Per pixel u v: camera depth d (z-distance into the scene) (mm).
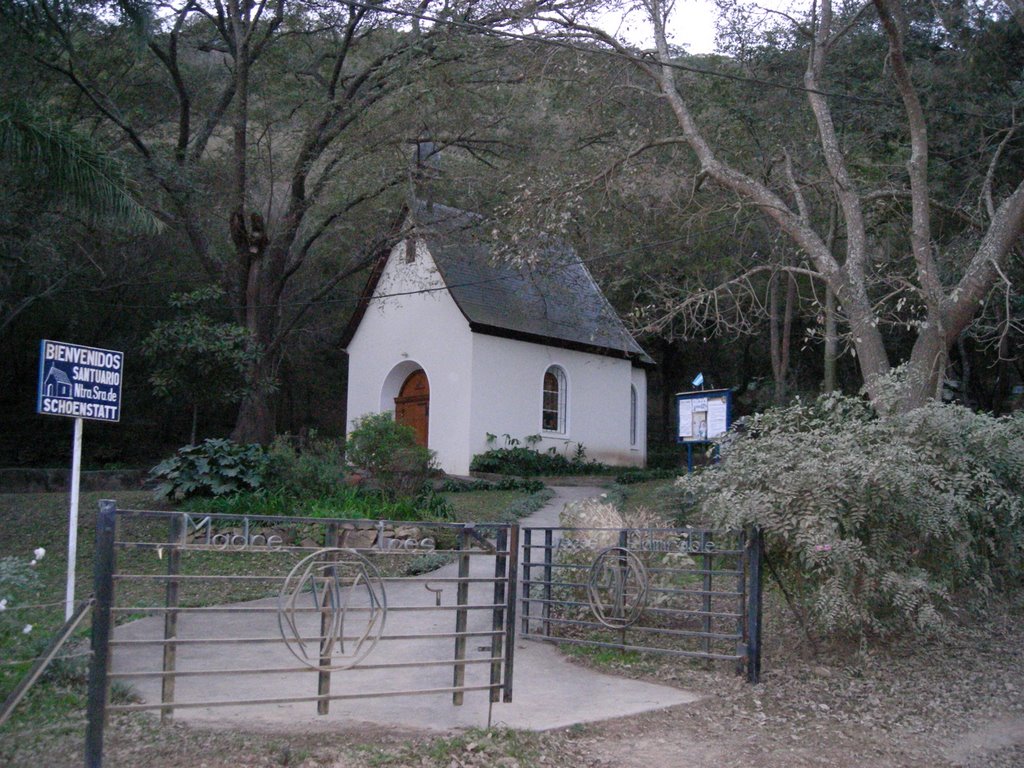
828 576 7914
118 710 5137
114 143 20094
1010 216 12922
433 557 12516
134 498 18969
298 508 13883
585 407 27516
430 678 7453
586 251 20016
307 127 20219
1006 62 18422
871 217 18219
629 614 8344
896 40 13078
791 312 24734
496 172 19609
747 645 7688
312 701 5930
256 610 5344
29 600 9305
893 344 25453
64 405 7391
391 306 26656
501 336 25094
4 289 21250
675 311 16516
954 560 8445
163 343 16594
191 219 20234
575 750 5895
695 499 10648
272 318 20719
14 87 14289
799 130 18266
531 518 16875
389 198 20547
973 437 9070
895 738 6609
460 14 17453
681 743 6191
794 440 8570
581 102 17438
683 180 17469
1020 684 8188
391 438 15164
